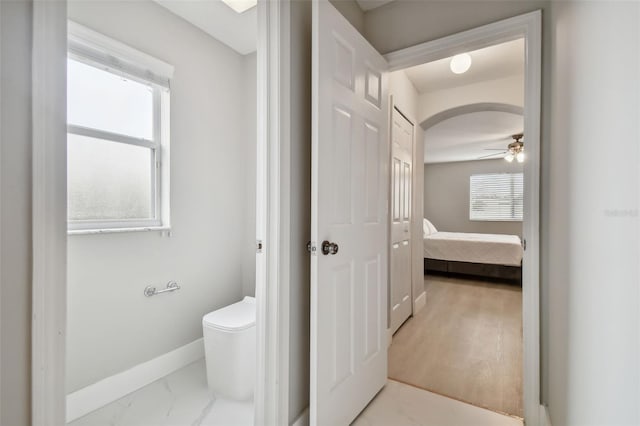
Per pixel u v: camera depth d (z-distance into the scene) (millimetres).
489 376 1994
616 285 612
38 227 681
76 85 1630
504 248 4617
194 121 2154
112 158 1777
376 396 1778
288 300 1328
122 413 1613
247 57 2531
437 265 5125
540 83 1477
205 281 2244
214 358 1781
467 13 1680
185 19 2076
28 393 671
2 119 635
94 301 1647
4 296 639
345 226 1481
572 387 962
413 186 3145
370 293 1710
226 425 1535
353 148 1541
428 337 2609
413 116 3078
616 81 615
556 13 1306
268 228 1293
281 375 1300
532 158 1489
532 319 1486
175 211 2039
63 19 724
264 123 1295
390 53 1894
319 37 1284
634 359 533
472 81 2961
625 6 570
